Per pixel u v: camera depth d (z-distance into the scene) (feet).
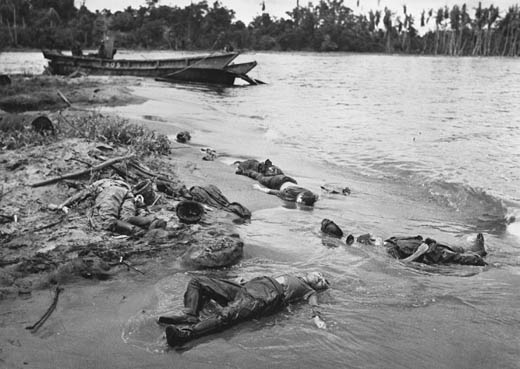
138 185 29.48
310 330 18.19
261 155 48.67
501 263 25.86
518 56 435.94
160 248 23.76
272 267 23.34
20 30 331.77
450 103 98.17
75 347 16.30
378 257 25.36
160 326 17.78
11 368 15.11
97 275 21.01
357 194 37.63
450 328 18.86
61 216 26.18
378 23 491.31
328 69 212.23
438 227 31.30
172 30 398.01
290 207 32.86
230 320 18.02
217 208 30.48
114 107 72.54
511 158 50.01
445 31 476.13
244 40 412.57
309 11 463.42
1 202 26.96
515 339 18.28
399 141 58.80
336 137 60.64
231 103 91.61
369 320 19.12
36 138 37.14
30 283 20.15
